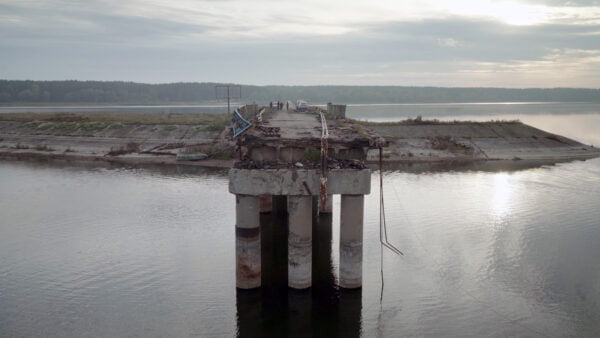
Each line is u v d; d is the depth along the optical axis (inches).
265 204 1513.3
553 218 1475.1
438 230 1358.3
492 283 1015.0
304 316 871.7
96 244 1245.7
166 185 1988.2
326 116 1646.2
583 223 1419.8
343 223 906.1
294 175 854.5
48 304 915.4
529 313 888.3
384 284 1005.8
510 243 1251.2
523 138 3058.6
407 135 3006.9
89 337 802.2
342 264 926.4
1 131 3444.9
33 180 2107.5
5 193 1839.3
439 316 876.6
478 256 1163.3
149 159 2615.7
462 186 1963.6
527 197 1753.2
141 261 1128.2
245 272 919.7
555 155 2832.2
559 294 963.3
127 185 1993.1
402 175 2235.5
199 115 4001.0
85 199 1737.2
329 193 866.8
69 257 1155.3
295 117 1619.1
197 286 990.4
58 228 1384.1
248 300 919.0
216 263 1115.3
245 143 907.4
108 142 2989.7
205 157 2591.0
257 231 910.4
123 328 829.8
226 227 1391.5
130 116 3887.8
